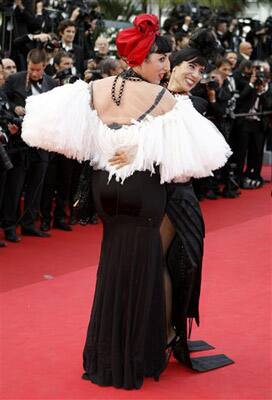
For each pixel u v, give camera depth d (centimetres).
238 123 1092
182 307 433
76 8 1067
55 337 493
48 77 800
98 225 865
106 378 416
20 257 711
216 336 500
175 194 426
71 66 867
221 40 1267
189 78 450
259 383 426
